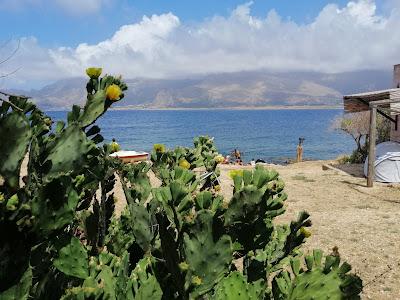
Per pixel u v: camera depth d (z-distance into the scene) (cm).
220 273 190
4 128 163
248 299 221
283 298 246
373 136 1352
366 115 2606
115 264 238
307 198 1208
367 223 868
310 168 2148
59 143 188
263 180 204
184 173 209
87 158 187
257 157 4775
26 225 149
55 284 204
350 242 746
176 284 198
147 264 216
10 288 152
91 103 201
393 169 1423
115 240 275
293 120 16950
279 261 287
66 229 242
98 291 184
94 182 252
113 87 199
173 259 194
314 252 249
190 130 10488
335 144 6475
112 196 296
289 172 1784
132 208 246
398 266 632
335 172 1695
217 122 15538
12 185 164
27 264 155
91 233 265
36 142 191
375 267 633
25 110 205
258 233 218
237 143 6800
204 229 191
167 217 199
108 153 272
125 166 285
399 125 1758
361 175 1598
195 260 191
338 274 238
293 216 955
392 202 1149
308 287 239
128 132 9656
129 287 207
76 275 208
